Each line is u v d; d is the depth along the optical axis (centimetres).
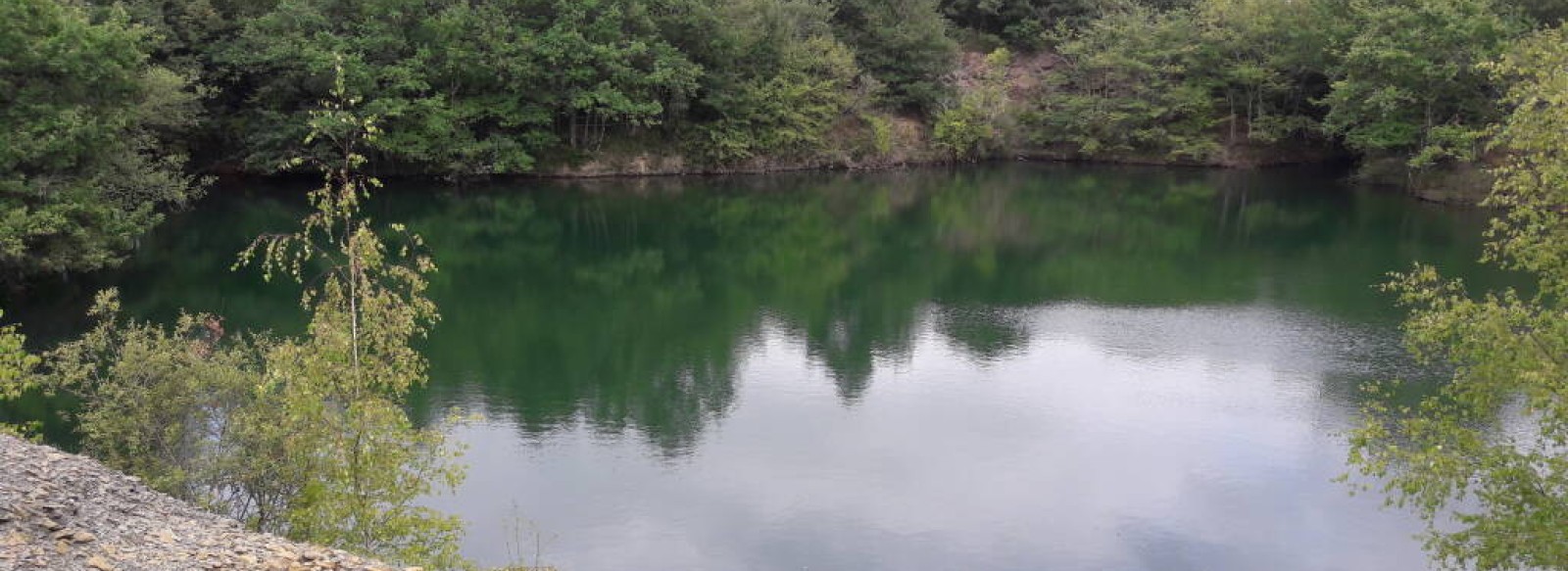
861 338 3128
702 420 2400
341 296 1368
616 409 2473
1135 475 2097
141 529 1121
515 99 5947
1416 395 2503
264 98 5659
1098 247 4650
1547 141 1415
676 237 4878
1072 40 7775
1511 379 1382
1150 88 7094
